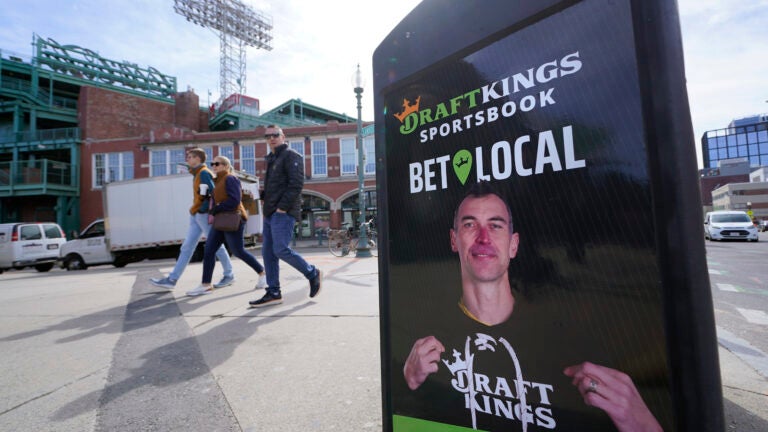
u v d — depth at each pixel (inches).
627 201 31.5
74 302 176.9
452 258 43.5
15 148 1034.1
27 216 1050.1
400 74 50.1
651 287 30.1
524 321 37.9
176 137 1001.5
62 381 83.7
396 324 48.7
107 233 481.7
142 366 91.4
